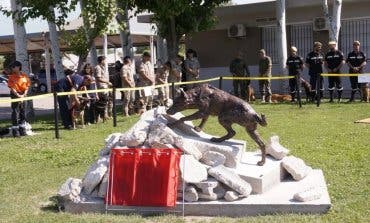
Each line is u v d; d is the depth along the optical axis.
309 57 18.81
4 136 13.88
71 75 14.62
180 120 7.52
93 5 16.11
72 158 10.38
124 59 16.86
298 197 6.69
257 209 6.59
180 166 6.80
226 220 6.39
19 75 13.93
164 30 20.83
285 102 19.22
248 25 24.06
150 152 6.80
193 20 20.92
